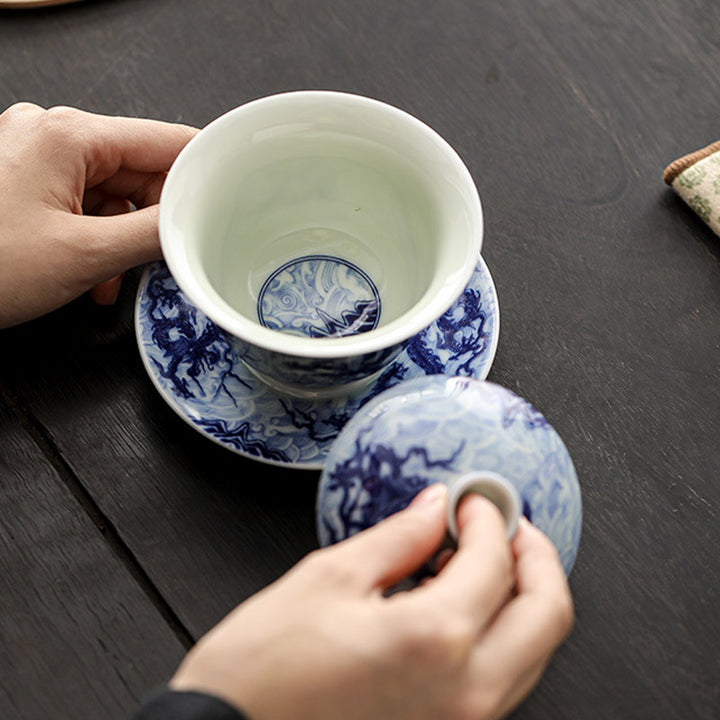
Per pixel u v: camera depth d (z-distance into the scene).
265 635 0.53
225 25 0.78
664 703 0.64
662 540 0.67
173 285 0.69
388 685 0.53
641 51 0.78
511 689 0.55
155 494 0.67
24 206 0.67
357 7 0.79
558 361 0.70
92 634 0.64
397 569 0.55
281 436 0.66
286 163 0.67
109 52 0.77
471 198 0.63
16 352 0.69
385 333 0.60
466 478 0.56
